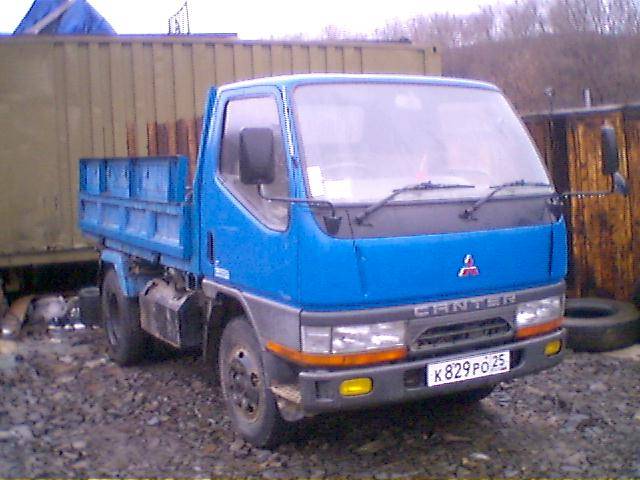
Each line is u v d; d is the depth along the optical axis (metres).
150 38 10.09
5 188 9.54
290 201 4.09
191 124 10.27
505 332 4.56
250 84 4.85
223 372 5.11
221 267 4.96
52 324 8.62
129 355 6.81
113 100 9.97
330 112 4.52
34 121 9.63
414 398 4.24
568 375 6.23
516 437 4.98
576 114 8.00
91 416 5.60
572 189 8.13
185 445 5.01
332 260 4.04
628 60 21.52
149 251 6.17
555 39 23.45
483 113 5.02
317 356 4.11
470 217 4.39
